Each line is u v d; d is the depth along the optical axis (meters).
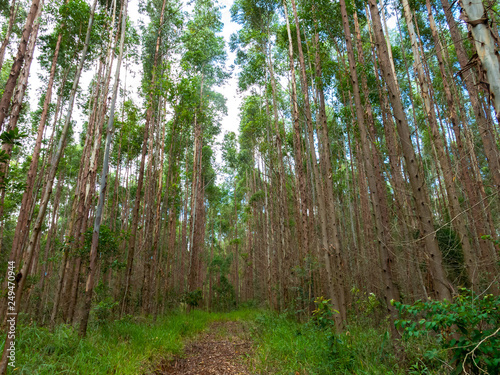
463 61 6.40
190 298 16.64
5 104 5.11
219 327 12.46
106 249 9.63
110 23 9.99
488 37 2.49
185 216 22.08
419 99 12.92
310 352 5.53
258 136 21.02
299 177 11.15
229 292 30.16
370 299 7.51
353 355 4.91
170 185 18.47
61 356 4.93
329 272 7.14
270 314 12.07
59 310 9.65
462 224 6.68
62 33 9.98
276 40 13.90
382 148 12.23
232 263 34.66
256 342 7.92
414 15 10.00
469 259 6.14
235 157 27.98
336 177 16.53
